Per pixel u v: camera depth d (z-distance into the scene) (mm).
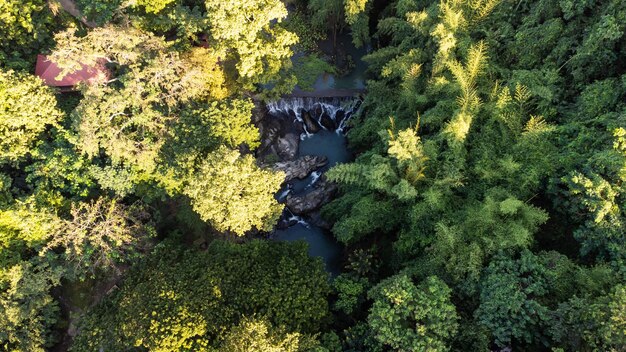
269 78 35562
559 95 28422
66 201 30109
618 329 19016
